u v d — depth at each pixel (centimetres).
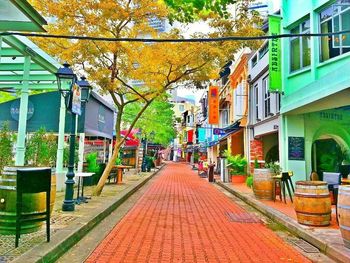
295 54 1228
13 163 1019
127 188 1431
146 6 1107
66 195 834
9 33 629
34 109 1266
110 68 1191
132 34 1153
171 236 669
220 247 599
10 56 990
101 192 1248
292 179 1212
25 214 517
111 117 1883
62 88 848
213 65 1224
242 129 2053
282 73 1253
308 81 1137
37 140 1123
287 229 751
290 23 1229
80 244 598
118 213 916
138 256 534
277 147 1739
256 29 1148
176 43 1153
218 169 2730
